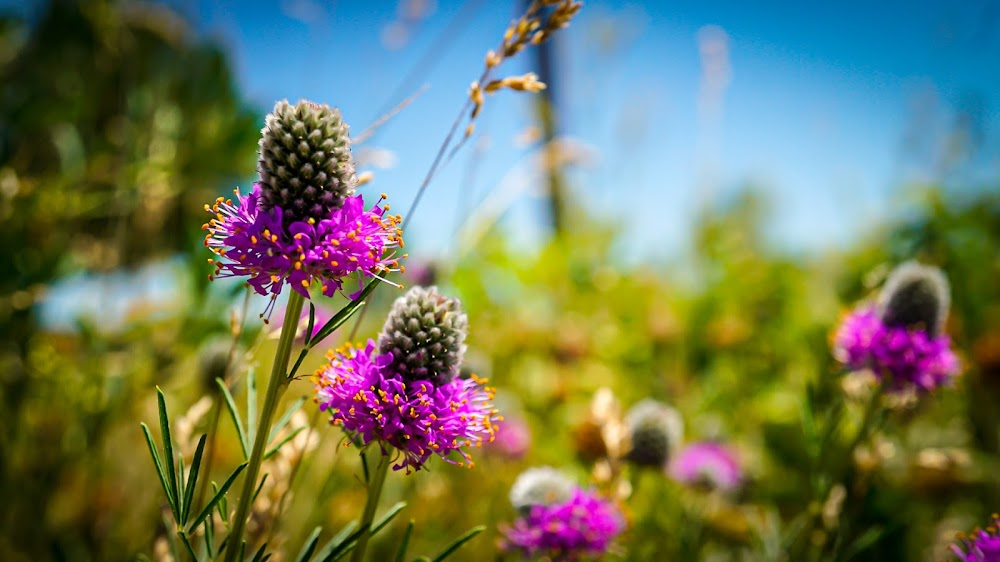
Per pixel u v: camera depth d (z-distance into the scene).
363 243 0.07
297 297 0.07
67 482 0.15
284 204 0.07
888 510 0.16
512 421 0.18
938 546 0.15
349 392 0.07
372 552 0.14
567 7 0.09
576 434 0.17
